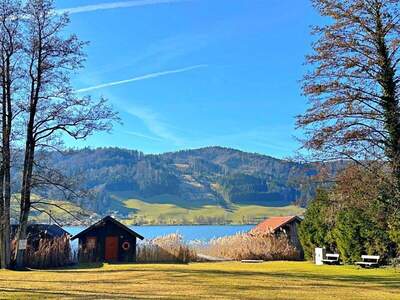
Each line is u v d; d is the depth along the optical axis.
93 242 37.53
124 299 13.36
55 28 31.97
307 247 37.78
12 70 25.11
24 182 25.84
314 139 20.17
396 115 19.20
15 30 24.72
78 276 21.42
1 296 13.49
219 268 27.98
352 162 19.72
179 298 13.91
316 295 15.16
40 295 13.90
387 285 18.42
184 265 31.80
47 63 25.44
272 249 40.34
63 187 26.27
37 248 32.56
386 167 19.31
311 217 37.19
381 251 29.50
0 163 25.67
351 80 20.08
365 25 19.91
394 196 19.25
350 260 31.75
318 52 20.50
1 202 26.17
